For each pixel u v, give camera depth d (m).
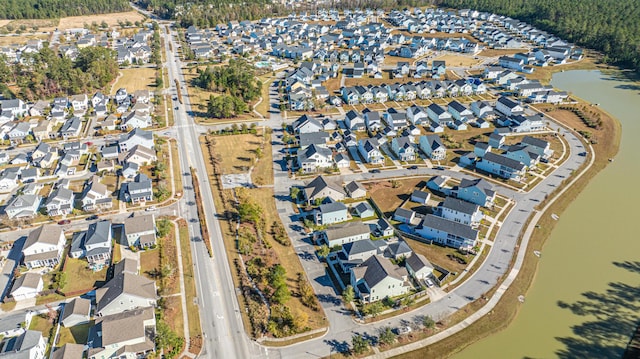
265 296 72.81
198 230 89.75
